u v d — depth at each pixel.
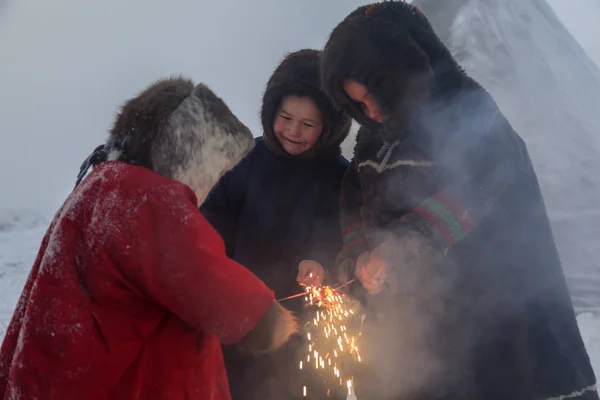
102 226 1.83
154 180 1.86
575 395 2.24
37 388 1.81
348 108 2.33
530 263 2.29
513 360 2.25
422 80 2.13
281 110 2.68
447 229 2.14
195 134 1.91
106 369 1.82
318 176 2.84
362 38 2.12
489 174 2.20
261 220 2.83
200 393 1.92
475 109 2.22
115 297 1.83
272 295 1.95
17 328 1.97
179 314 1.85
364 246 2.60
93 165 2.02
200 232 1.83
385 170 2.37
